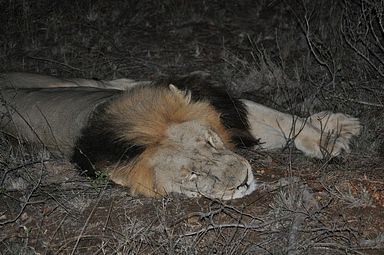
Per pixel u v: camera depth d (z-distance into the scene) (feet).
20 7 52.42
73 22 52.08
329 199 24.38
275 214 23.18
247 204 24.49
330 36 40.11
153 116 25.75
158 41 47.91
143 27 50.60
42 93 33.12
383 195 24.63
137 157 25.35
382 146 29.78
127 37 49.14
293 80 38.04
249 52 43.98
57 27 51.26
